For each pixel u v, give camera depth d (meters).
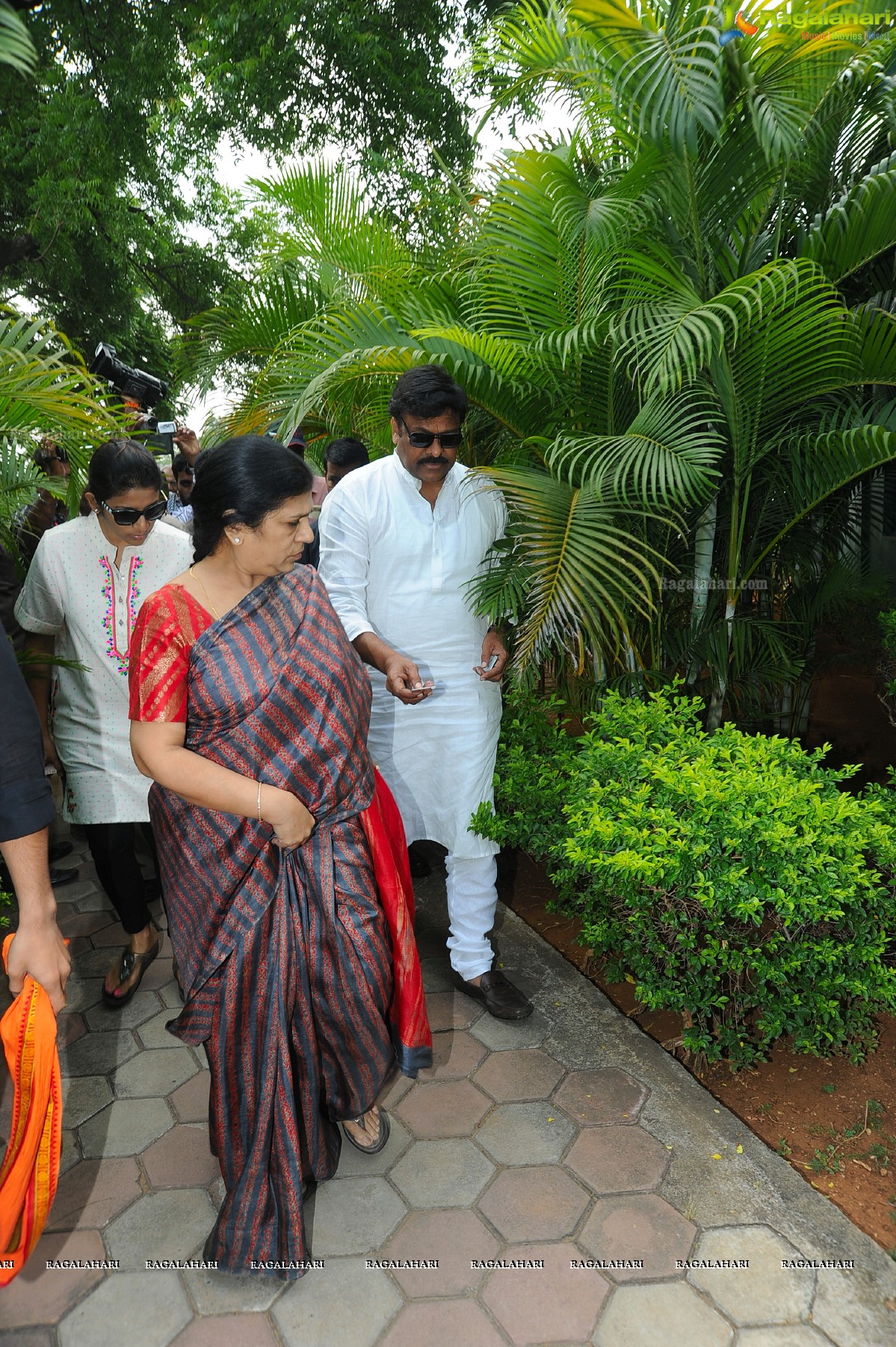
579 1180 1.99
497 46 2.89
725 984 2.45
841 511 3.36
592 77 2.63
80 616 2.51
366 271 3.72
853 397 2.90
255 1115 1.75
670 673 3.34
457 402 2.19
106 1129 2.20
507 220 2.76
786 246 3.03
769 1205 1.91
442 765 2.48
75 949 3.03
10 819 1.33
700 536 3.07
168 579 2.57
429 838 2.60
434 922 3.14
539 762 2.80
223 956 1.70
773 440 2.86
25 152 16.11
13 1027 1.48
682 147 2.45
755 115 2.37
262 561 1.61
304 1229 1.86
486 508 2.48
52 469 3.84
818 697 4.95
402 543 2.33
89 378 2.72
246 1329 1.68
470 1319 1.68
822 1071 2.35
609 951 2.76
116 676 2.53
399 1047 1.97
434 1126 2.17
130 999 2.72
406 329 3.08
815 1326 1.65
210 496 1.56
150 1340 1.66
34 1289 1.76
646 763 2.33
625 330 2.65
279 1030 1.72
